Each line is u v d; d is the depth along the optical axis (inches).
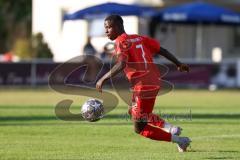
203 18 3612.2
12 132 1545.3
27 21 6456.7
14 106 2379.4
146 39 1170.0
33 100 2714.1
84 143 1358.3
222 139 1432.1
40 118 1884.8
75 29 4638.3
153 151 1242.6
